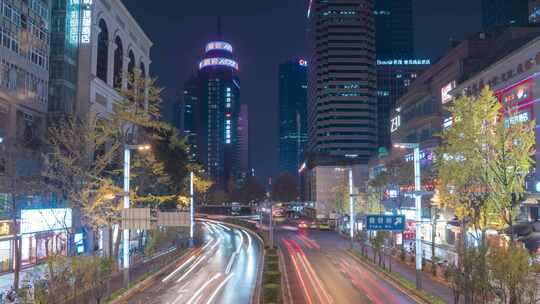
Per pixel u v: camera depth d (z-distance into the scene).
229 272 52.81
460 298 36.09
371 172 134.38
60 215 58.56
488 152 41.50
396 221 48.38
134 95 53.22
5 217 49.44
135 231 73.81
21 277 46.75
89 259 33.62
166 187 77.44
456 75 83.25
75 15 73.75
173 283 45.47
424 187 69.50
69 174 50.62
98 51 78.69
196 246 81.12
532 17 130.75
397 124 116.88
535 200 55.31
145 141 64.00
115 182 62.91
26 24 63.00
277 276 40.59
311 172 180.00
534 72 56.50
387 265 54.88
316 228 121.31
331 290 41.12
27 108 63.53
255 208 198.50
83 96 73.06
